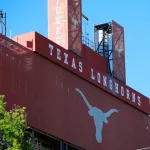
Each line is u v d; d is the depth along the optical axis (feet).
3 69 227.61
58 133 249.34
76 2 275.59
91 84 276.62
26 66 238.27
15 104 228.22
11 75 230.48
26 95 235.20
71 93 261.24
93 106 275.18
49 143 249.14
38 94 241.55
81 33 274.36
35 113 238.07
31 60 241.35
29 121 233.55
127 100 302.25
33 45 243.60
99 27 307.78
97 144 273.33
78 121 262.67
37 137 240.12
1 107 156.87
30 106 236.02
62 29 269.23
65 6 270.67
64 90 257.14
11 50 233.14
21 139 157.07
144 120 315.78
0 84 225.15
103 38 303.07
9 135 153.48
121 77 301.43
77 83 266.36
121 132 293.64
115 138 287.69
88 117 270.05
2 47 229.25
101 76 284.82
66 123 254.88
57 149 251.60
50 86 249.14
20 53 237.04
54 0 273.95
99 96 281.13
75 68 265.95
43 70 246.68
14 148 152.05
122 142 292.61
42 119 241.14
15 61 233.76
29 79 238.48
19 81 233.35
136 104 309.63
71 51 266.36
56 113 249.96
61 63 257.34
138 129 308.40
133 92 309.42
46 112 244.01
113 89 292.40
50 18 272.92
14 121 155.43
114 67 296.30
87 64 275.59
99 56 287.69
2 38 230.07
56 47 256.11
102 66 288.71
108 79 289.94
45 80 246.88
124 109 299.99
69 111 257.96
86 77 272.51
